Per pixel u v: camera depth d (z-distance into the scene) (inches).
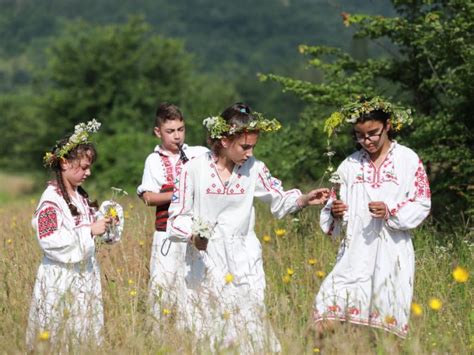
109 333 358.6
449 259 486.6
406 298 370.3
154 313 391.2
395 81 759.1
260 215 636.1
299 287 412.8
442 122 666.8
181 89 3002.0
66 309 352.5
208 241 379.2
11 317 370.0
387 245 375.2
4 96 3973.9
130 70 2962.6
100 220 389.1
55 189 390.6
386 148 384.5
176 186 392.8
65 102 2896.2
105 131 2797.7
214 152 390.0
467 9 644.1
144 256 483.5
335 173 389.7
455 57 658.2
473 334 362.6
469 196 620.1
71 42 2999.5
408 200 377.1
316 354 343.0
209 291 366.0
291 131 801.6
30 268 449.1
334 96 721.6
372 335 366.3
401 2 730.2
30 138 2960.1
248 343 350.9
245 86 3853.3
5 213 821.2
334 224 391.2
